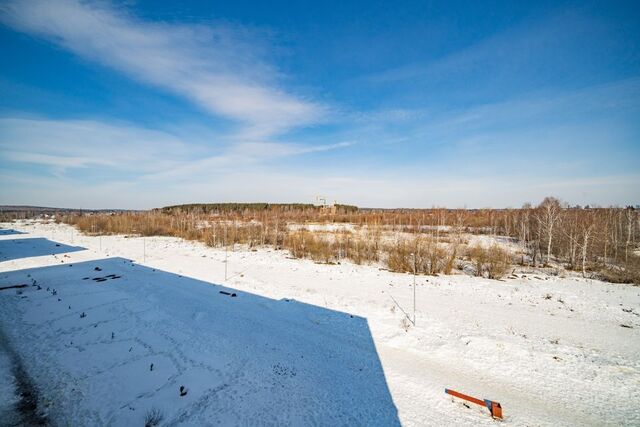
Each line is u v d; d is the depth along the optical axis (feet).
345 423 18.02
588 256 80.43
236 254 83.20
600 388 21.76
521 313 37.76
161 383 21.45
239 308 37.06
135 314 34.17
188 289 44.93
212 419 18.07
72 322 31.81
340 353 26.45
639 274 61.36
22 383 21.31
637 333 32.07
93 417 18.12
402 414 18.85
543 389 21.63
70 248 88.12
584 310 39.78
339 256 80.12
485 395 20.89
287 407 19.29
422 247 70.59
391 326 32.12
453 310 38.06
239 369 23.44
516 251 95.66
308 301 40.57
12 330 29.76
